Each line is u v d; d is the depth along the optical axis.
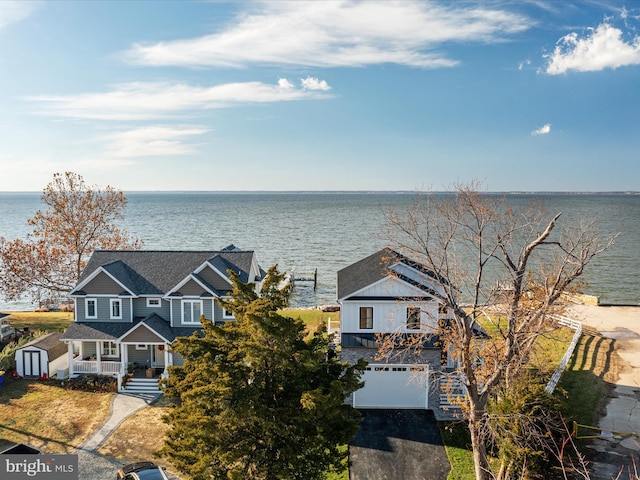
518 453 22.02
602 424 27.72
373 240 127.12
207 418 16.83
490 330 42.53
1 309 69.19
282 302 21.86
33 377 36.94
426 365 29.86
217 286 39.72
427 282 31.89
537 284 27.27
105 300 38.69
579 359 37.47
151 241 126.88
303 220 191.12
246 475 18.72
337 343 39.00
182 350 19.42
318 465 19.36
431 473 24.95
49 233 54.62
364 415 31.20
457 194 28.36
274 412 17.83
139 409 32.38
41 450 27.06
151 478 22.45
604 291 68.62
